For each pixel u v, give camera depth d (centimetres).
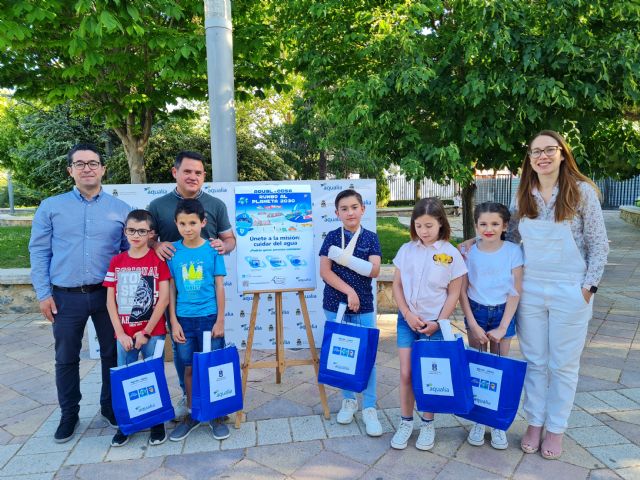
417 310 265
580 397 319
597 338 437
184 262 279
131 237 268
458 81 504
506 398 247
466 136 493
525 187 258
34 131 1552
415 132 507
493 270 262
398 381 359
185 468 250
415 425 293
